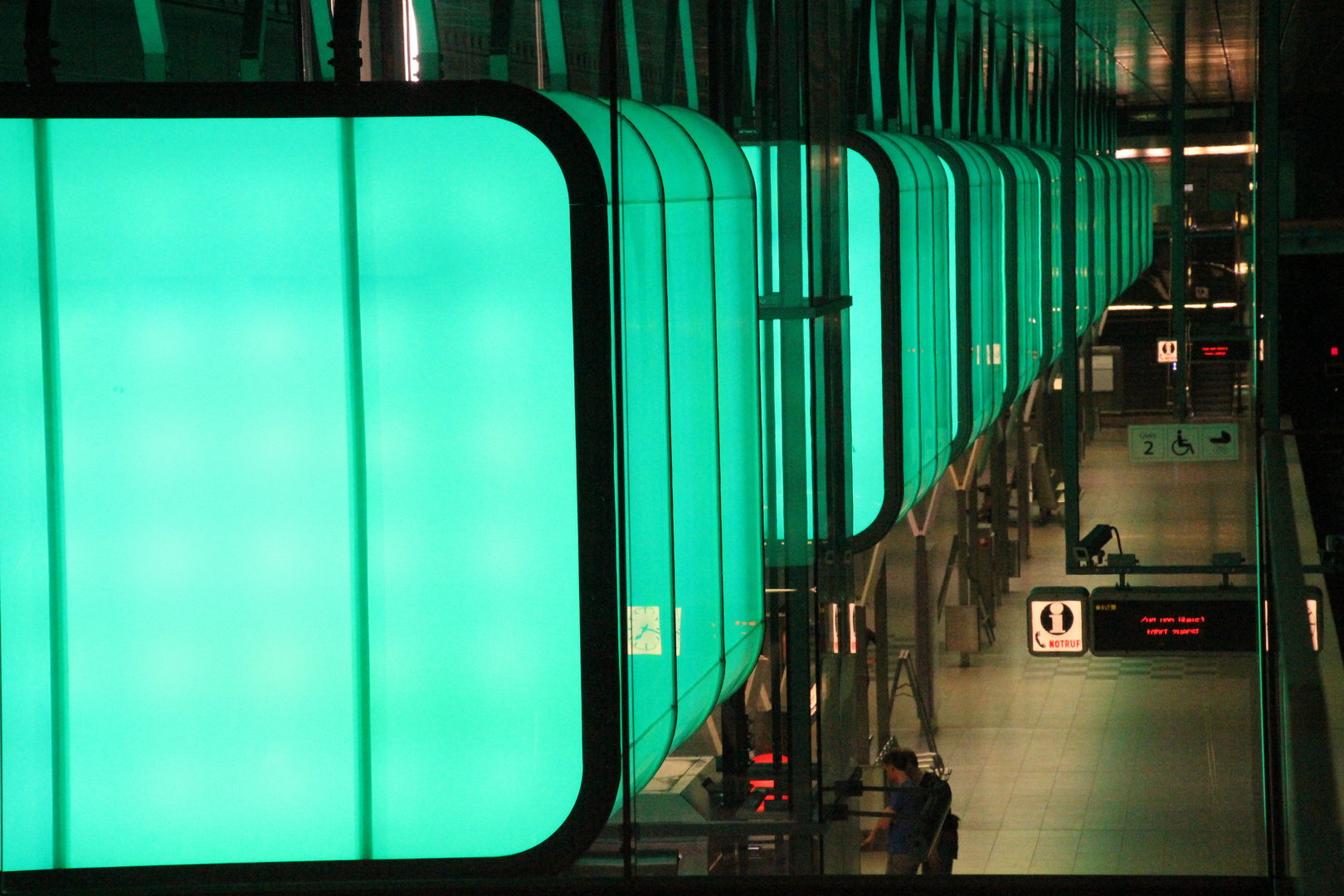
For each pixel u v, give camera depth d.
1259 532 19.11
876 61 26.47
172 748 15.66
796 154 21.91
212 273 15.35
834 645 22.05
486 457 15.41
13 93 15.30
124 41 18.72
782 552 21.47
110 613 15.55
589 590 15.44
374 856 15.70
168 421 15.44
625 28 21.48
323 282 15.34
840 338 23.17
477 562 15.48
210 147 15.28
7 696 15.56
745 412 21.70
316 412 15.43
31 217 15.33
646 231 17.84
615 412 15.89
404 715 15.62
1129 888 15.64
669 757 20.69
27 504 15.47
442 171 15.25
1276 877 16.00
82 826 15.66
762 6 21.91
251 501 15.50
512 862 15.59
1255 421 19.98
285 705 15.63
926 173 25.77
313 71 18.58
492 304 15.29
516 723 15.59
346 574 15.55
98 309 15.35
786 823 20.39
